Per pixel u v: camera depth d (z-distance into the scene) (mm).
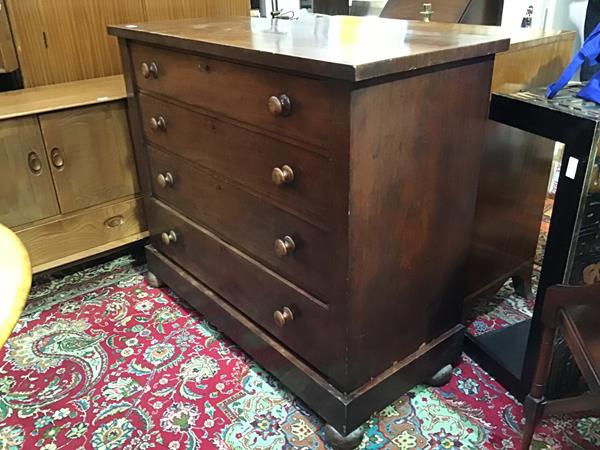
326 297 1186
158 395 1443
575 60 1214
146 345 1632
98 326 1718
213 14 2291
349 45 1085
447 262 1324
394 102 1007
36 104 1660
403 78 1002
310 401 1319
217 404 1412
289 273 1280
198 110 1374
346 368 1199
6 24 1788
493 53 1141
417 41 1125
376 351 1251
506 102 1274
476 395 1432
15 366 1551
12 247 685
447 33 1250
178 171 1580
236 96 1216
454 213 1268
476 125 1204
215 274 1583
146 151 1713
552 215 1214
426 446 1282
